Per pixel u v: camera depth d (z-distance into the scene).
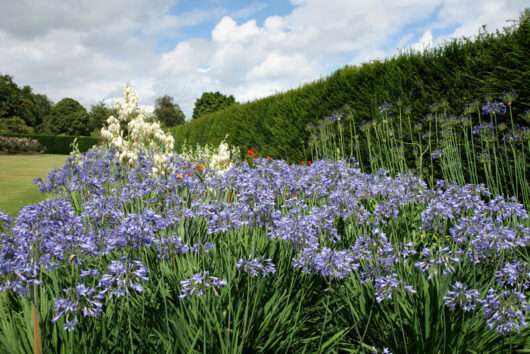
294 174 4.45
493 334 2.24
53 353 1.93
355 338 2.48
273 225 2.87
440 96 6.57
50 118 75.94
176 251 2.51
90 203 2.72
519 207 2.77
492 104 4.93
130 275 1.88
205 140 19.80
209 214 2.76
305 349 2.32
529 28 5.37
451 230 2.64
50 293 2.40
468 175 6.03
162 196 3.19
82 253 2.19
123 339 2.07
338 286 2.58
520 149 5.33
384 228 3.50
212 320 2.18
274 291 2.64
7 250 1.78
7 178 15.03
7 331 2.03
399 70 7.50
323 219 2.74
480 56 5.99
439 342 2.07
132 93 5.84
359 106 8.45
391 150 6.53
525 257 2.90
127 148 5.66
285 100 11.97
